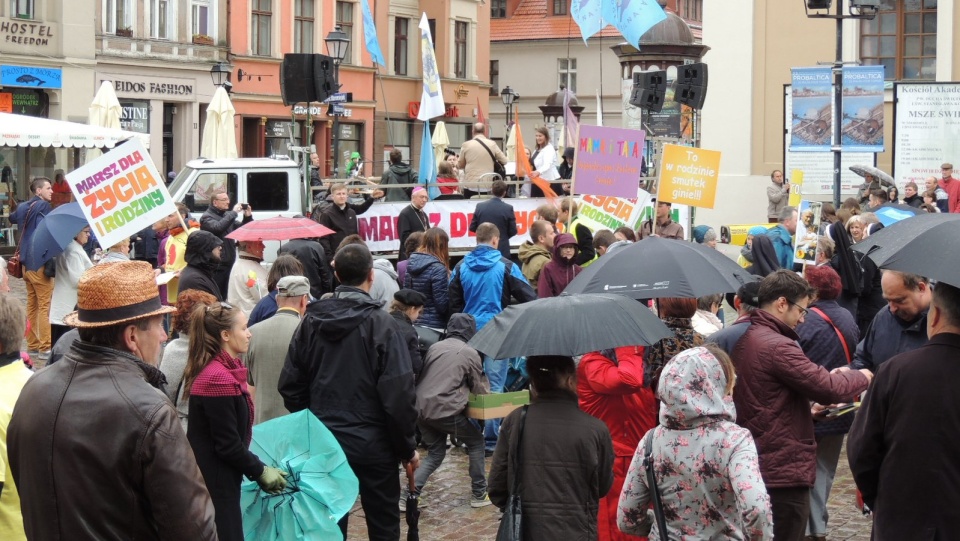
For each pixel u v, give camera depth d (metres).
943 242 4.93
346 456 6.84
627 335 5.79
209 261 10.14
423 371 9.16
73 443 4.05
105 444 4.04
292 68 17.73
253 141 44.19
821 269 8.00
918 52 26.09
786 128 24.39
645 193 18.61
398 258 16.97
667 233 16.92
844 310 8.01
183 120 40.81
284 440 6.61
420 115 19.48
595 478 5.56
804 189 24.14
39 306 15.17
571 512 5.50
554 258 11.59
